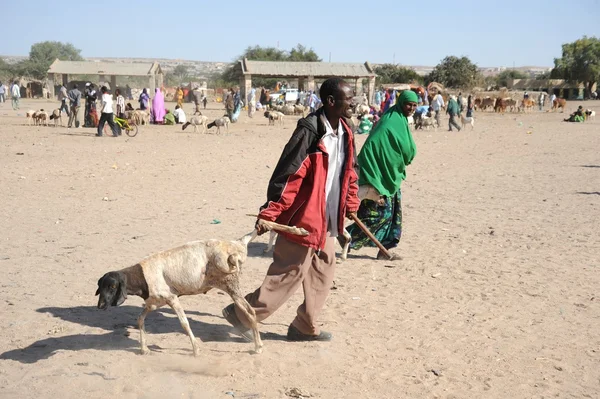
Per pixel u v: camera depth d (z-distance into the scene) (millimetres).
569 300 7203
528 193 14742
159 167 18312
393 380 5129
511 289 7582
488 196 14312
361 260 8828
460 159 21875
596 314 6762
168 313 6676
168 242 9500
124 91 69250
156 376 5039
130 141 25641
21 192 13820
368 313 6730
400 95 8602
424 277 8055
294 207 5496
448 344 5914
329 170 5621
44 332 5996
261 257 8867
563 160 21672
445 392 4941
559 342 6000
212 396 4742
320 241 5527
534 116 51750
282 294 5594
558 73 100250
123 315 6547
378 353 5680
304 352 5652
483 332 6219
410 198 14055
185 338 5914
